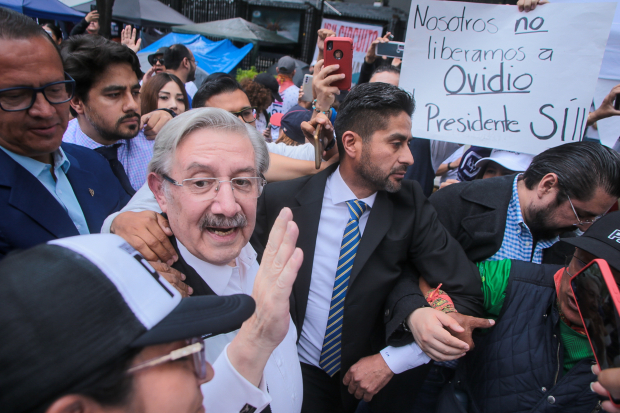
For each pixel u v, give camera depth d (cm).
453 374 161
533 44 179
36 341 42
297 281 153
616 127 242
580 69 172
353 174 149
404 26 980
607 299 90
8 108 104
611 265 101
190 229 101
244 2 1098
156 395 51
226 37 933
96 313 45
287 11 1071
